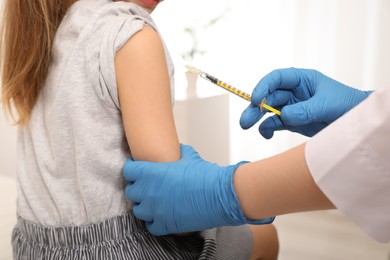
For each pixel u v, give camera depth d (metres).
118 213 0.79
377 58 1.55
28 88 0.84
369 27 1.54
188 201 0.68
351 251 1.62
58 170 0.79
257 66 1.73
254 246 1.04
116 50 0.72
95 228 0.77
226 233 0.93
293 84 0.98
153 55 0.74
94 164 0.76
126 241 0.78
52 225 0.79
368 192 0.51
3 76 0.89
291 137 1.75
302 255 1.61
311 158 0.54
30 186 0.84
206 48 1.80
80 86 0.75
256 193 0.60
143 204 0.73
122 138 0.79
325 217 1.85
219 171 0.67
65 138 0.78
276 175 0.58
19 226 0.86
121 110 0.76
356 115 0.52
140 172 0.73
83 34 0.75
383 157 0.49
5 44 0.87
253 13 1.68
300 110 0.87
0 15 0.92
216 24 1.75
